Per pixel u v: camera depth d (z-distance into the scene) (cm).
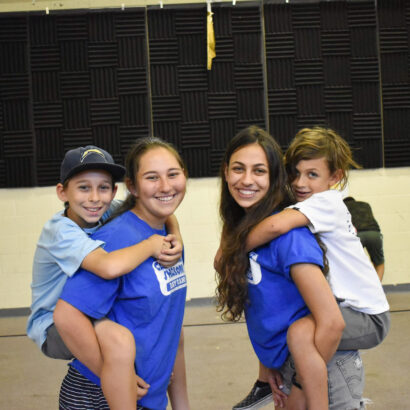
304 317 134
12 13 454
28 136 458
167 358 138
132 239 133
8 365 326
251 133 146
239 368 305
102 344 123
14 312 456
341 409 142
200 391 275
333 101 469
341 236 145
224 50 464
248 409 168
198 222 467
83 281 125
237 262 142
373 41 470
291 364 144
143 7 459
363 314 146
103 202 151
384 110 472
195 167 467
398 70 472
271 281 140
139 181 136
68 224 140
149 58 461
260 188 143
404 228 473
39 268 145
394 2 469
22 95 457
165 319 135
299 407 139
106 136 462
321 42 468
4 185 458
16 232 459
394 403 250
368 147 473
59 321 123
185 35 463
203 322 406
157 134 464
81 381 135
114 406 121
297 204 142
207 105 466
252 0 466
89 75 459
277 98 467
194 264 467
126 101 462
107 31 459
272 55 465
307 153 164
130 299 130
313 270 130
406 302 434
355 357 146
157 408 137
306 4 465
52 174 459
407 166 473
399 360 305
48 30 456
